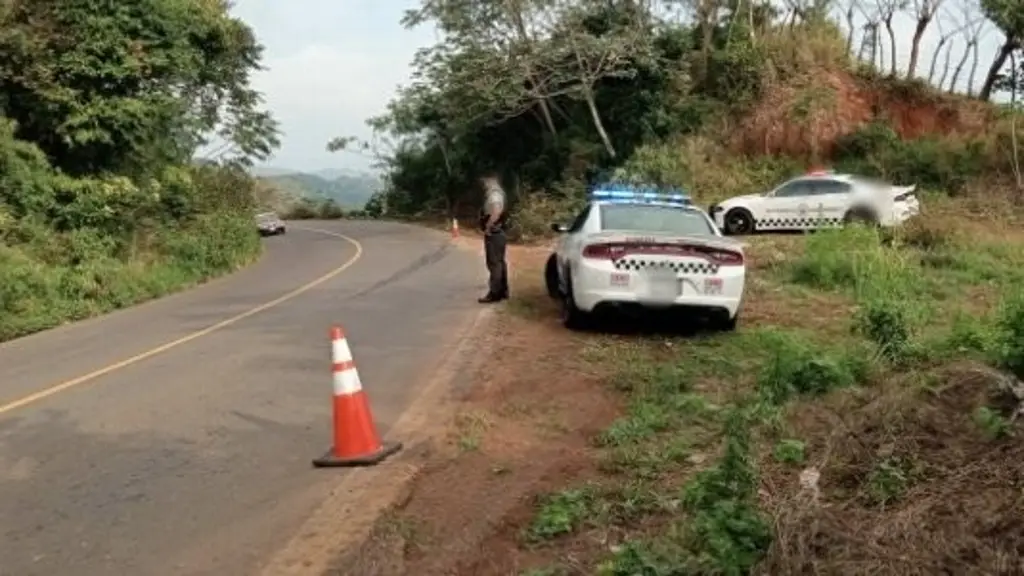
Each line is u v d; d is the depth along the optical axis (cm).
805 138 3397
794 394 717
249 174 3438
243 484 613
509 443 677
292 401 824
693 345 983
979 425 563
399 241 3284
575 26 3628
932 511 445
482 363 933
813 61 3641
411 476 612
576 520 520
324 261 2475
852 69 3675
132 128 1991
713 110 3553
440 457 651
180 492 600
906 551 404
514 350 990
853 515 457
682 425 683
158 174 2238
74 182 1897
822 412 655
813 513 442
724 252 1016
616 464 611
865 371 769
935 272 1523
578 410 752
